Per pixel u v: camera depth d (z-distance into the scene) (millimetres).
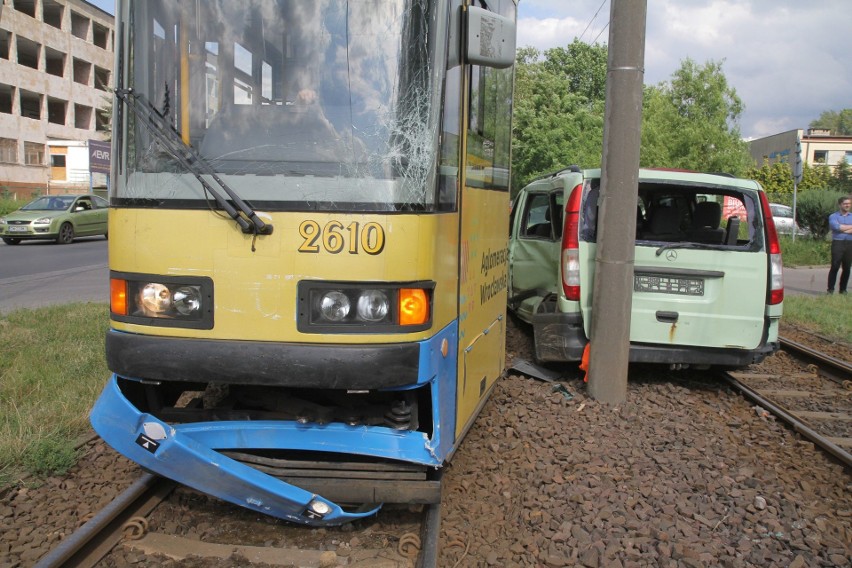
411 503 3814
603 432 5508
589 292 6656
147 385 4117
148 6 3705
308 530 3896
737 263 6562
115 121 3703
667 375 7629
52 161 53375
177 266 3520
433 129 3578
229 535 3836
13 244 22516
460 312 4141
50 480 4355
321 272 3408
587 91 50188
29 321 8797
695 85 24266
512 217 10086
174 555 3576
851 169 47219
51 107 55781
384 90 3576
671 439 5418
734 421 6000
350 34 3592
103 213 24562
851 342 9711
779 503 4359
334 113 3570
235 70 3621
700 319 6566
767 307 6613
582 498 4301
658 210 7547
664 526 4004
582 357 6645
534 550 3725
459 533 3875
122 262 3617
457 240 4023
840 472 4961
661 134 24234
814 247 23125
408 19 3594
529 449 5148
